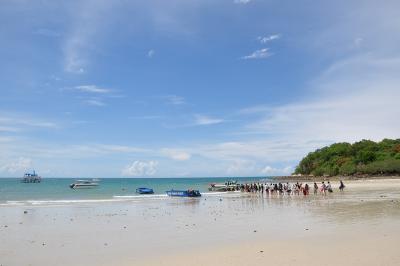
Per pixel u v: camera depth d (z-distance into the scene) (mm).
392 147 136250
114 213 35188
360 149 144875
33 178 181000
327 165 148250
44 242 19422
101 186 141625
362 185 84562
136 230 23469
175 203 48719
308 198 51344
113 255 15922
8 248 17828
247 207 39375
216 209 38156
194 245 17750
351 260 13016
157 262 14320
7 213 35562
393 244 15633
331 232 20016
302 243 16906
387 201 41500
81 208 41312
